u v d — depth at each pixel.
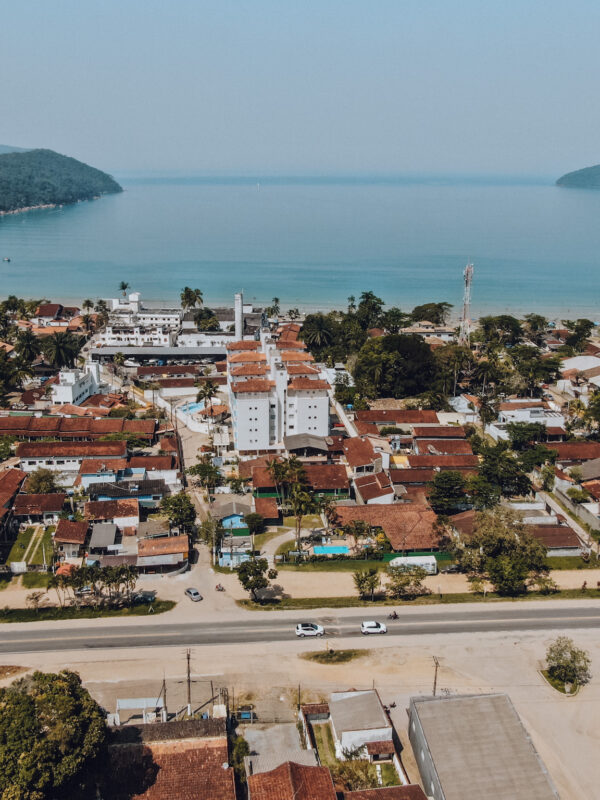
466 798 71.81
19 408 191.38
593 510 142.25
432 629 108.75
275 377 167.25
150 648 102.56
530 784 73.81
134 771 75.31
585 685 97.31
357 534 130.12
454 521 137.50
